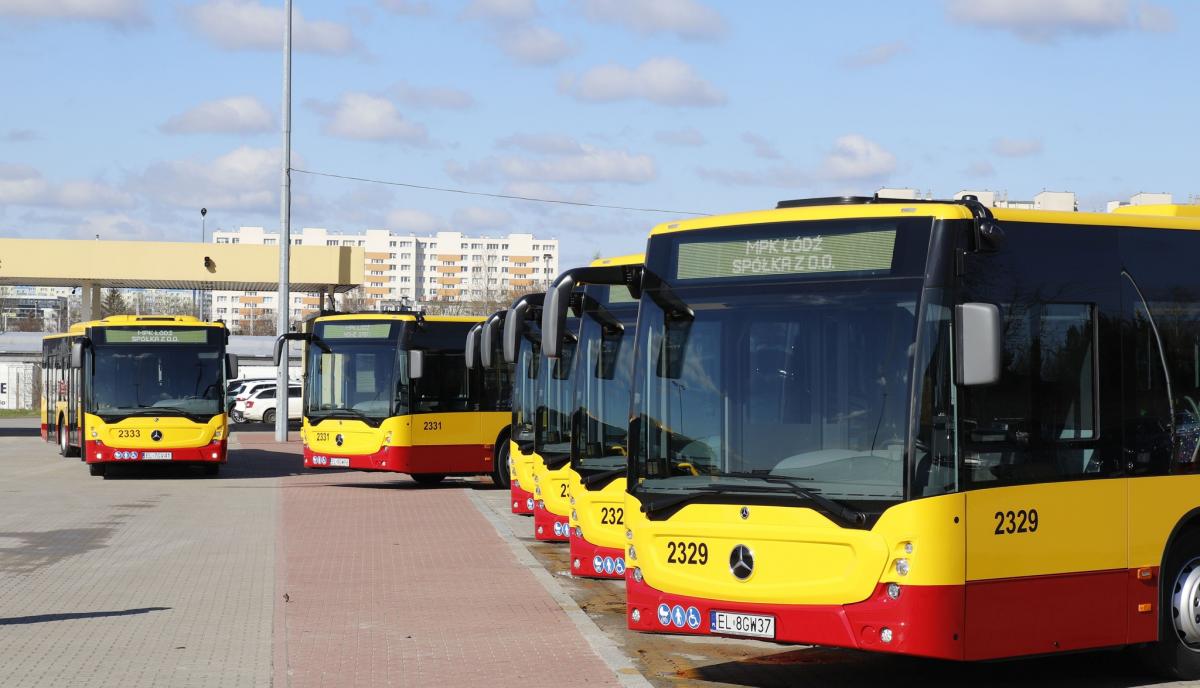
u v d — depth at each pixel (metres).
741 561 8.87
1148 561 9.60
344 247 50.94
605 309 13.70
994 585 8.64
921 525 8.34
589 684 9.56
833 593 8.50
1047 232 9.34
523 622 12.03
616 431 13.31
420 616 12.36
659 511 9.30
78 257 49.78
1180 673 9.94
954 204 8.84
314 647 10.93
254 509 22.81
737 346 9.16
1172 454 9.79
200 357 29.27
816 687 9.85
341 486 28.09
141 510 22.64
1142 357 9.72
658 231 9.76
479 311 135.00
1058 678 10.20
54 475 30.81
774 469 8.86
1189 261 10.12
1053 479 9.05
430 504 23.73
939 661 10.82
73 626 11.92
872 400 8.61
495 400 27.42
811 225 9.09
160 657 10.55
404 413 26.44
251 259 50.62
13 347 73.38
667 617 9.23
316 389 27.05
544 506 15.71
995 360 8.21
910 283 8.66
